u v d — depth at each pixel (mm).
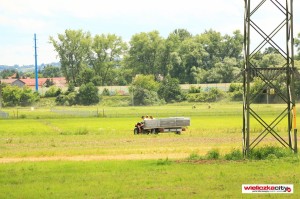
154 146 163250
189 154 138500
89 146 167750
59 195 80625
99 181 92312
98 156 137500
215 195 78938
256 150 123188
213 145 163250
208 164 111688
